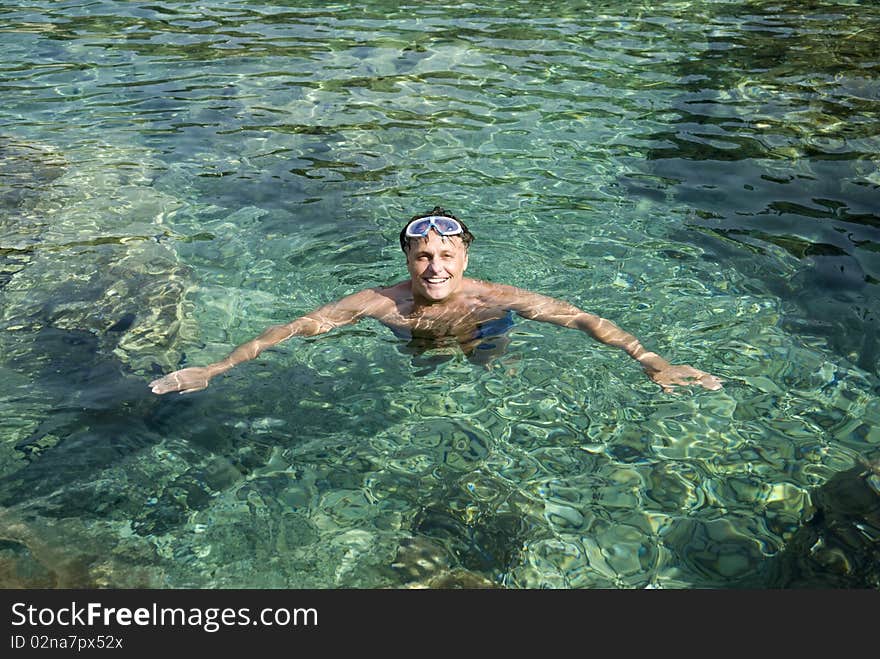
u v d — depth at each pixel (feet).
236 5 19.51
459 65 15.43
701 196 10.82
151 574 5.79
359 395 7.45
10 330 8.40
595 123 13.03
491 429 7.06
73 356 8.00
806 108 13.19
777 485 6.40
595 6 18.69
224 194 11.18
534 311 8.36
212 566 5.86
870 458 6.61
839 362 7.73
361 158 12.06
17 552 5.89
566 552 5.95
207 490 6.45
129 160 12.16
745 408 7.22
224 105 13.96
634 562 5.86
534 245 9.80
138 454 6.77
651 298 8.78
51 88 14.75
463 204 10.75
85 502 6.31
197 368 7.59
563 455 6.78
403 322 8.34
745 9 18.15
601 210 10.57
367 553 5.95
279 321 8.62
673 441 6.89
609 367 7.70
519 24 17.61
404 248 8.41
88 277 9.35
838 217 10.18
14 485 6.44
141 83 14.94
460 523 6.18
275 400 7.38
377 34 17.22
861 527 5.99
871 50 15.33
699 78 14.58
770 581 5.68
